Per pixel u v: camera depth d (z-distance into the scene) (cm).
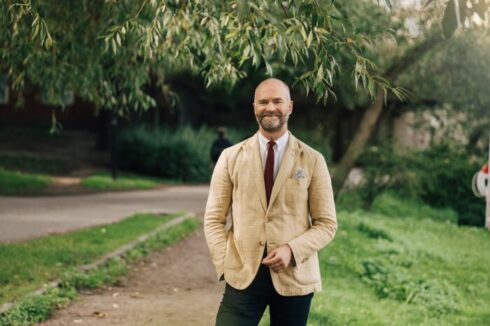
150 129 3303
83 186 2317
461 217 1839
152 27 574
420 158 1817
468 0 373
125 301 762
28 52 763
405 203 1841
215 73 648
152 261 1026
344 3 1199
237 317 374
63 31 809
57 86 858
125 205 1816
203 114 3766
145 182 2562
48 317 673
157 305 750
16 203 1769
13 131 3288
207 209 390
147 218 1466
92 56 862
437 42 1581
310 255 371
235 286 373
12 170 2600
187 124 3456
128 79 889
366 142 1853
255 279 372
